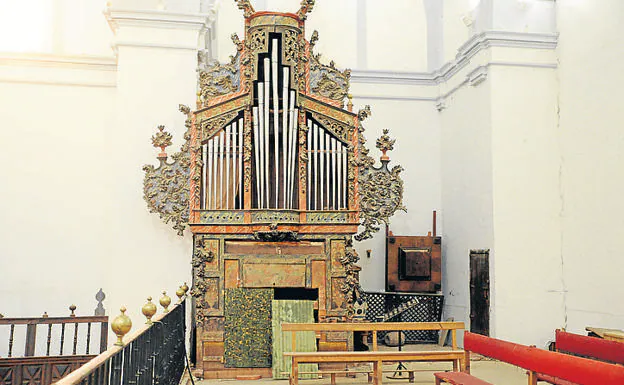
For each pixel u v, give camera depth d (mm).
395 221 10312
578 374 4176
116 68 9445
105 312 9070
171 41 8289
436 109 10648
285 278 7254
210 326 7098
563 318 8242
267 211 7188
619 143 7160
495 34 8484
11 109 9195
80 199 9242
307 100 7492
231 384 6703
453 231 9883
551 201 8430
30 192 9141
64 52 9891
